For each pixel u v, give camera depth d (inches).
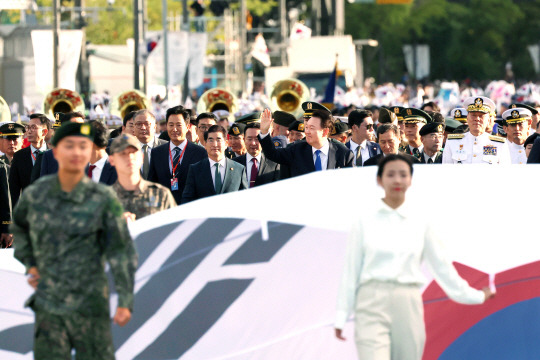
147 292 786.8
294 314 766.5
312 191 816.9
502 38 7770.7
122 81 4165.8
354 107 2076.8
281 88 1975.9
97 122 1014.4
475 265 754.2
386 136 1114.7
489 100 1211.9
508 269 754.8
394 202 661.9
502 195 805.2
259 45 4564.5
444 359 756.6
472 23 7608.3
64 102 1977.1
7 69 3772.1
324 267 771.4
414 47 6579.7
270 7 6535.4
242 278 779.4
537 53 7475.4
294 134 1343.5
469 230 775.1
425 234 665.0
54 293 622.5
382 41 6978.4
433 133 1203.9
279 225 786.8
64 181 627.5
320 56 3558.1
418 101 2608.3
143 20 3472.0
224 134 1127.0
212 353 765.9
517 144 1364.4
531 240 770.2
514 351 755.4
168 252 799.7
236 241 789.9
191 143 1182.9
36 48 2923.2
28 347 793.6
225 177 1128.8
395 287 652.7
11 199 1273.4
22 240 643.5
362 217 663.8
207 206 824.9
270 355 759.1
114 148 905.5
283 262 778.8
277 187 833.5
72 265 622.2
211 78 5369.1
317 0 4158.5
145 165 1190.9
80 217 622.2
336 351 754.8
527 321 756.6
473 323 757.9
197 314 776.3
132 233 818.2
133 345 775.1
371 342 649.0
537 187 815.1
